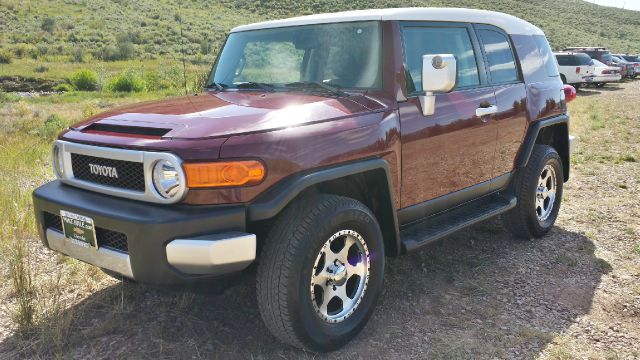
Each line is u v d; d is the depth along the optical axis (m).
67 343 3.29
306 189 3.18
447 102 3.97
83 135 3.19
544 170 5.24
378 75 3.61
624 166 8.62
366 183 3.59
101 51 49.38
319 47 3.86
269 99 3.52
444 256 4.75
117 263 2.88
